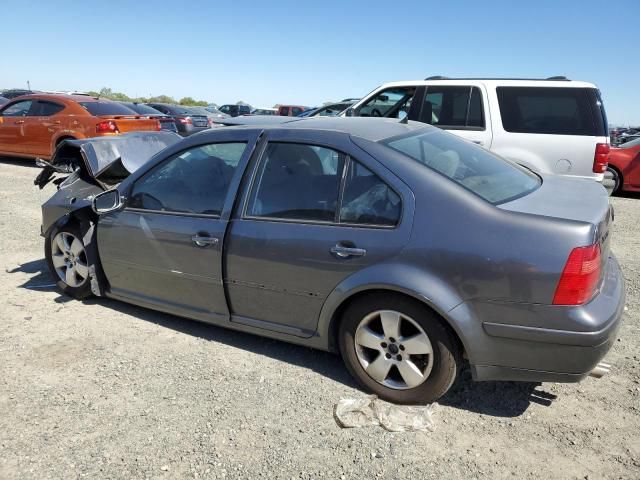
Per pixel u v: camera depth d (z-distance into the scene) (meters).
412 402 3.04
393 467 2.57
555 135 6.88
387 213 2.97
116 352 3.68
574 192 3.24
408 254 2.86
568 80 6.97
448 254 2.77
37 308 4.42
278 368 3.47
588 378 3.32
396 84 7.86
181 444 2.74
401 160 3.03
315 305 3.21
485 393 3.18
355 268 3.00
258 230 3.33
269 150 3.45
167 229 3.72
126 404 3.08
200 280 3.64
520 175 3.53
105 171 4.61
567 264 2.57
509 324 2.70
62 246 4.56
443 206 2.84
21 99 12.40
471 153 3.60
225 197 3.53
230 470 2.56
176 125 17.52
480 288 2.71
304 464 2.60
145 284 4.00
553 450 2.68
